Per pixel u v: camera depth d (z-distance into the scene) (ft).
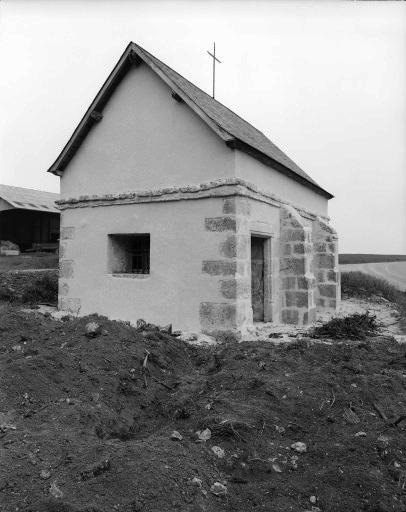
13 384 14.02
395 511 9.87
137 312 31.45
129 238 34.68
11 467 10.00
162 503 9.43
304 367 18.40
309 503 10.15
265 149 36.14
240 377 17.12
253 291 33.86
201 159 29.19
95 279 33.91
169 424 14.20
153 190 30.89
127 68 32.32
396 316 39.75
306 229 34.24
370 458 11.85
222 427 12.99
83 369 15.89
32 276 47.47
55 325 21.43
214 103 38.78
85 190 34.86
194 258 28.94
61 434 11.69
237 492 10.43
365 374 17.69
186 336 26.13
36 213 105.81
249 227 29.19
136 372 17.11
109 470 10.18
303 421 14.02
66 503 8.96
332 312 42.11
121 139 33.06
